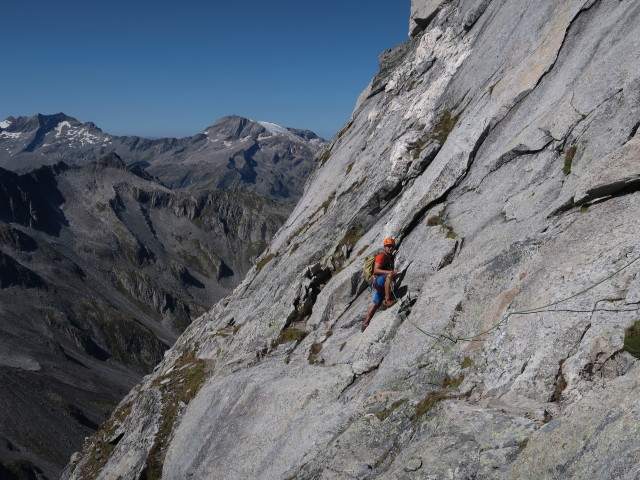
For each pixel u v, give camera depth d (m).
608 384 8.16
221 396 21.59
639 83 13.89
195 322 46.09
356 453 11.76
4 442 144.25
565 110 16.27
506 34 23.98
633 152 11.91
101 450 32.59
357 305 20.80
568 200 13.56
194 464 20.06
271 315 24.89
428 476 9.30
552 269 11.84
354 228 26.16
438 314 14.55
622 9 16.75
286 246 36.53
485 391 11.02
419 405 11.84
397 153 24.95
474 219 17.59
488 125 19.72
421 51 35.66
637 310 9.54
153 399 29.36
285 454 15.23
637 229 11.00
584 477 7.08
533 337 10.84
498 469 8.67
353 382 15.91
